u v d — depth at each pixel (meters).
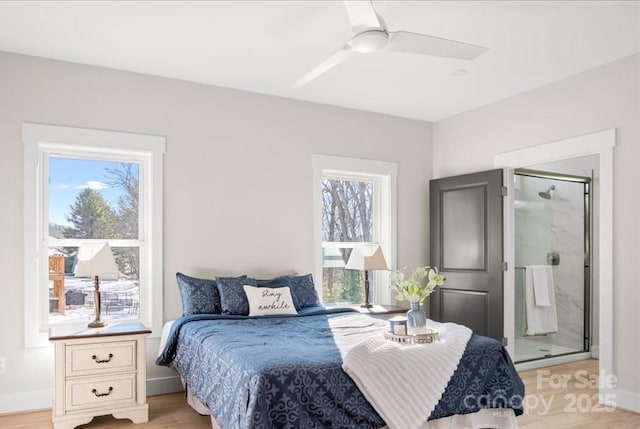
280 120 4.70
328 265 5.04
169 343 3.58
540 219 5.45
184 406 3.70
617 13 3.02
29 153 3.65
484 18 3.08
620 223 3.73
